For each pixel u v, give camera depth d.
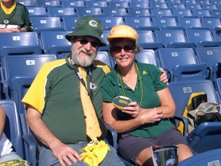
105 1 7.96
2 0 3.84
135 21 5.74
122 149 1.91
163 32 4.63
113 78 1.95
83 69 1.89
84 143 1.78
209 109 2.24
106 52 3.12
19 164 1.61
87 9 6.40
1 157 1.69
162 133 1.95
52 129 1.77
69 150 1.65
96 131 1.82
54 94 1.81
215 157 1.18
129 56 1.92
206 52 3.88
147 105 1.95
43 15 5.45
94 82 1.91
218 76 3.64
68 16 5.14
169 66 3.59
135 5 8.38
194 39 4.85
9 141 1.78
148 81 1.99
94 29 1.85
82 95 1.84
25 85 2.42
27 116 1.80
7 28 3.81
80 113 1.80
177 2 9.74
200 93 2.47
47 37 3.79
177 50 3.70
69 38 1.91
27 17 4.01
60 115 1.79
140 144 1.86
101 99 1.91
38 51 3.27
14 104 1.91
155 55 3.61
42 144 1.75
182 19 6.19
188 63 3.70
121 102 1.86
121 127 1.91
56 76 1.83
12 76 2.66
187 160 1.16
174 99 2.49
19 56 2.75
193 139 2.04
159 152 1.53
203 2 10.25
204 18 6.40
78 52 1.85
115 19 5.52
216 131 2.00
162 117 1.96
